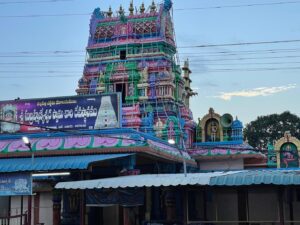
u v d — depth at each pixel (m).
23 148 26.45
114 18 42.44
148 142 25.56
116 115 27.08
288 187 19.38
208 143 39.06
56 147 25.98
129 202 21.98
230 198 27.42
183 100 42.84
